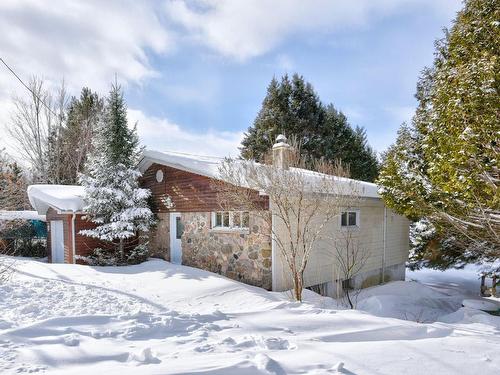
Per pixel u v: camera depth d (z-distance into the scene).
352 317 5.32
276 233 8.55
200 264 10.66
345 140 29.12
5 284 7.20
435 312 9.30
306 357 3.51
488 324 6.71
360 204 11.41
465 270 19.47
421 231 13.87
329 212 8.17
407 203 8.95
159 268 10.14
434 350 3.86
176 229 11.84
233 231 9.59
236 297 7.32
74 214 11.94
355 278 11.41
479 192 6.75
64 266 10.34
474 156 6.40
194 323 4.72
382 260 12.63
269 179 7.73
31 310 5.49
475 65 6.61
